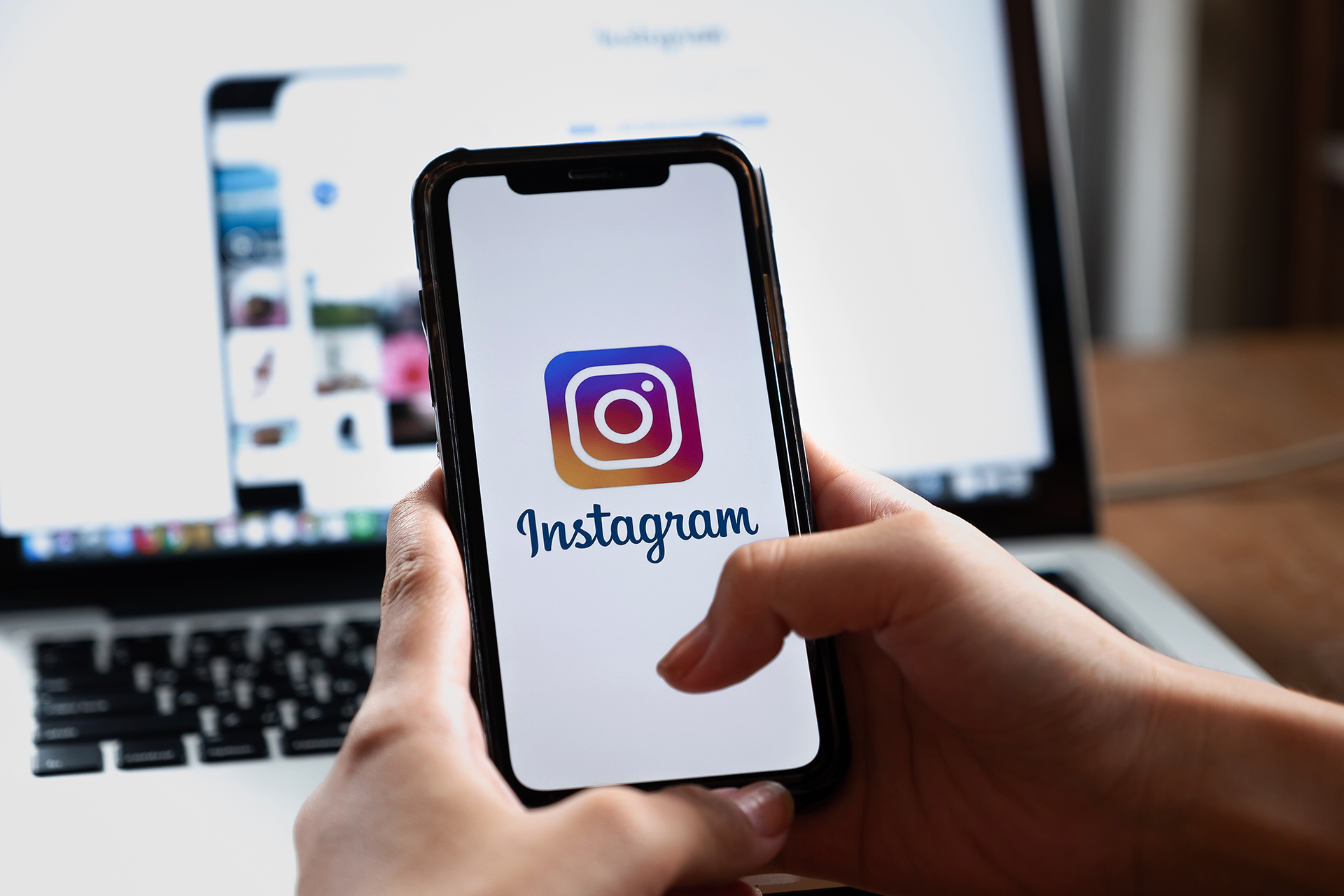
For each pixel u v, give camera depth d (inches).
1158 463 32.8
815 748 14.8
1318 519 28.9
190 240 22.8
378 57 23.5
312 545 23.0
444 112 23.6
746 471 15.8
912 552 13.0
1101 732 13.4
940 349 24.5
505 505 15.3
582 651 14.9
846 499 15.9
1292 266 62.7
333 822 11.5
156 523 22.6
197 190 22.9
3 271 22.3
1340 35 59.6
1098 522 24.7
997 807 14.8
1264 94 62.4
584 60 24.0
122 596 22.5
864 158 24.5
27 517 22.3
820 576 12.9
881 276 24.5
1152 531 28.5
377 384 23.3
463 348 15.7
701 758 14.7
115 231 22.6
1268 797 13.3
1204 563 26.3
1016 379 24.7
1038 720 13.4
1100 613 20.9
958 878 15.4
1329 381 40.4
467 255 16.0
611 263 16.2
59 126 22.5
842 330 24.4
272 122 23.1
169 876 14.5
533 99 23.9
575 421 15.7
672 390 15.9
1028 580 13.6
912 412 24.4
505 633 14.8
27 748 17.2
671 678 13.5
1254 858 13.5
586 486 15.5
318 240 23.2
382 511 23.1
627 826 11.0
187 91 22.9
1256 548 27.1
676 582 15.3
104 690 18.8
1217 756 13.4
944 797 15.3
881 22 24.7
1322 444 32.7
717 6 24.4
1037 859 14.8
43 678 19.3
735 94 24.3
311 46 23.3
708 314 16.2
